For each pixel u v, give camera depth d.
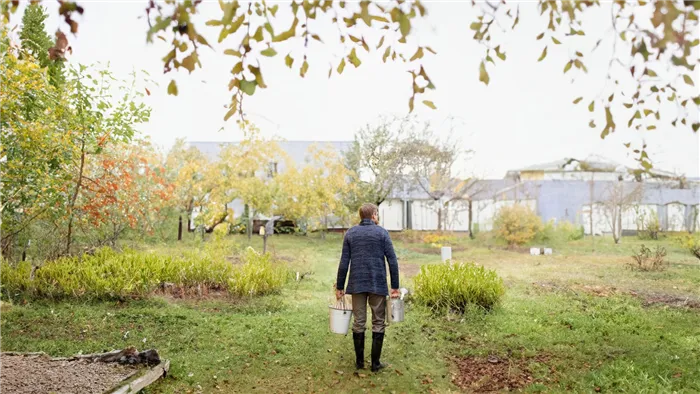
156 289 7.75
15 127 5.95
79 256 8.88
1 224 6.90
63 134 7.14
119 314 6.09
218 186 17.67
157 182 11.33
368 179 19.91
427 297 7.00
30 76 6.19
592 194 21.70
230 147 18.17
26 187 6.68
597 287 9.12
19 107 6.05
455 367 4.57
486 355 4.88
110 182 8.52
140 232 11.53
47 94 6.61
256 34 1.89
